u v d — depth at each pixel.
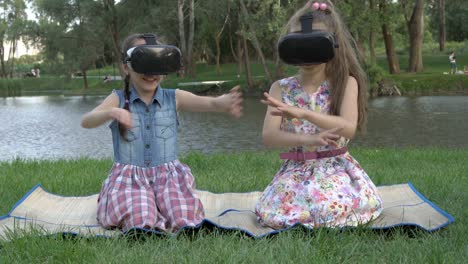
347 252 3.20
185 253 3.29
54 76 58.78
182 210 3.90
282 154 4.09
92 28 46.78
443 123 18.62
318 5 3.96
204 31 47.91
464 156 9.00
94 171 7.45
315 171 3.93
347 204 3.79
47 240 3.41
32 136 18.64
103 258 3.09
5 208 4.94
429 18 65.56
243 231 3.63
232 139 16.42
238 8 36.09
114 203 3.91
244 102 30.22
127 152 4.10
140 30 43.88
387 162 8.24
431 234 3.60
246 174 6.89
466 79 31.75
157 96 4.14
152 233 3.61
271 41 35.97
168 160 4.18
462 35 63.62
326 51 3.72
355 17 30.92
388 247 3.30
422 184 5.61
